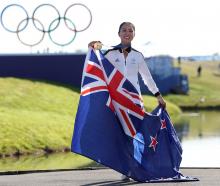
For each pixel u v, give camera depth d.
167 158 24.48
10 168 36.78
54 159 42.88
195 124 78.12
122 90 23.94
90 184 23.80
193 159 39.31
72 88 96.44
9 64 99.69
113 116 23.75
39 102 77.75
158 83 128.25
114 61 24.09
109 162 23.36
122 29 24.17
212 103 130.00
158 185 23.09
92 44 24.06
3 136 48.78
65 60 100.31
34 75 99.88
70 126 58.59
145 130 24.20
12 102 74.81
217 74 194.50
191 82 170.50
